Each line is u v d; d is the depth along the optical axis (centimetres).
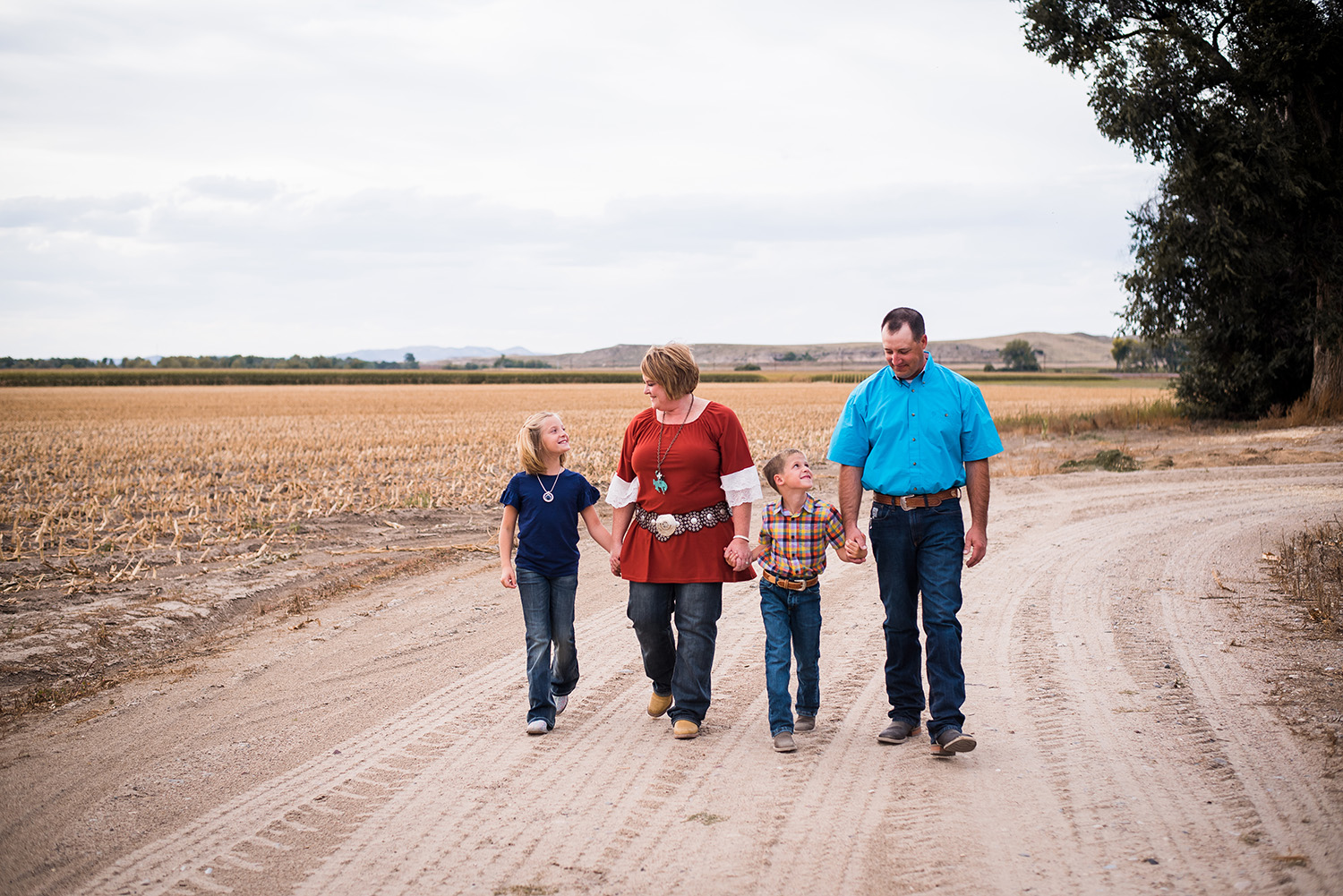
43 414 4450
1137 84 2320
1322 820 309
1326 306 2414
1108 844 304
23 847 334
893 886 284
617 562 452
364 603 757
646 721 461
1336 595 645
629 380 13225
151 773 402
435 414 4428
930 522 402
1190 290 2527
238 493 1456
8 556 923
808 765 393
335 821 346
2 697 519
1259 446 1980
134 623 666
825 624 641
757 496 430
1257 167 2245
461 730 450
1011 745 405
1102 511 1159
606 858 310
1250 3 2325
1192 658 520
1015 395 6203
